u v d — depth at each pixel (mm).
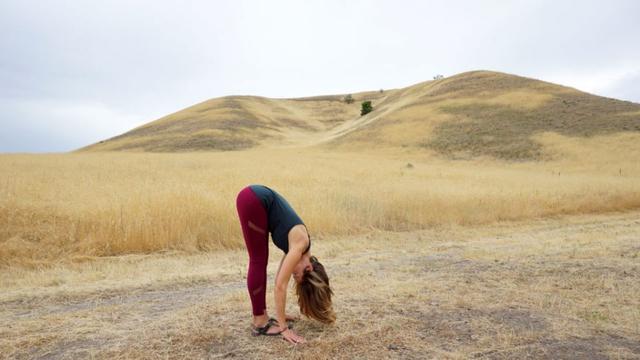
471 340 3893
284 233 3838
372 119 80750
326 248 9023
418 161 45906
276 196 3979
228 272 6914
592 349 3721
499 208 13797
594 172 35781
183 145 67312
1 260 7633
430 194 14180
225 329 4090
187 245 8859
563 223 13008
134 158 35375
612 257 7172
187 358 3514
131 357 3506
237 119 90312
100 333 4070
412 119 65375
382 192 14594
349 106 138625
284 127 96438
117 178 18406
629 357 3566
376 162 38312
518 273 6250
